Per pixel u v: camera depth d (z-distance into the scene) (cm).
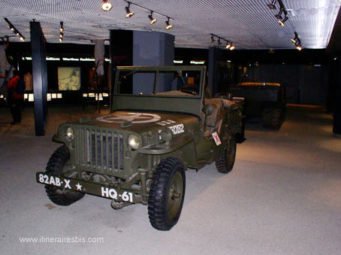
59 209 342
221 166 469
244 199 382
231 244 279
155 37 841
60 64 1438
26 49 1208
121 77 427
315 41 986
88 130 304
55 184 302
